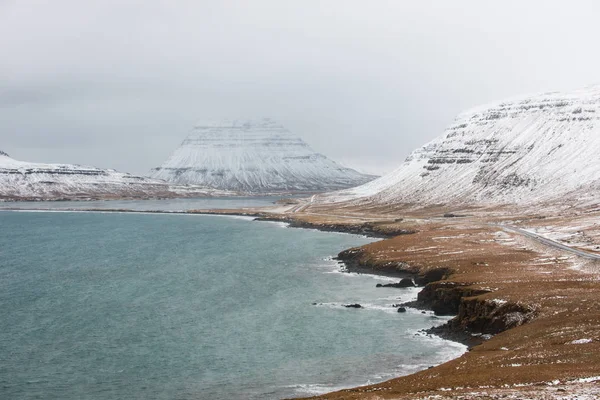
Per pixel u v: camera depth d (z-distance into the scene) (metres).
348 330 97.31
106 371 79.75
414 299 118.12
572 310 85.75
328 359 83.25
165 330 99.06
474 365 70.00
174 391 72.81
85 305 118.31
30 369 80.75
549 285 102.75
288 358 84.00
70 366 81.81
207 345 90.50
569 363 63.84
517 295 96.62
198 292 129.88
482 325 92.19
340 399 58.97
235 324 102.25
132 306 116.94
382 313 107.94
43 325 103.00
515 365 66.62
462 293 105.31
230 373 78.50
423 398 54.03
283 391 72.12
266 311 111.06
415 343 89.62
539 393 50.62
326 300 119.31
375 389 64.75
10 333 97.94
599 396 47.59
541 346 73.38
